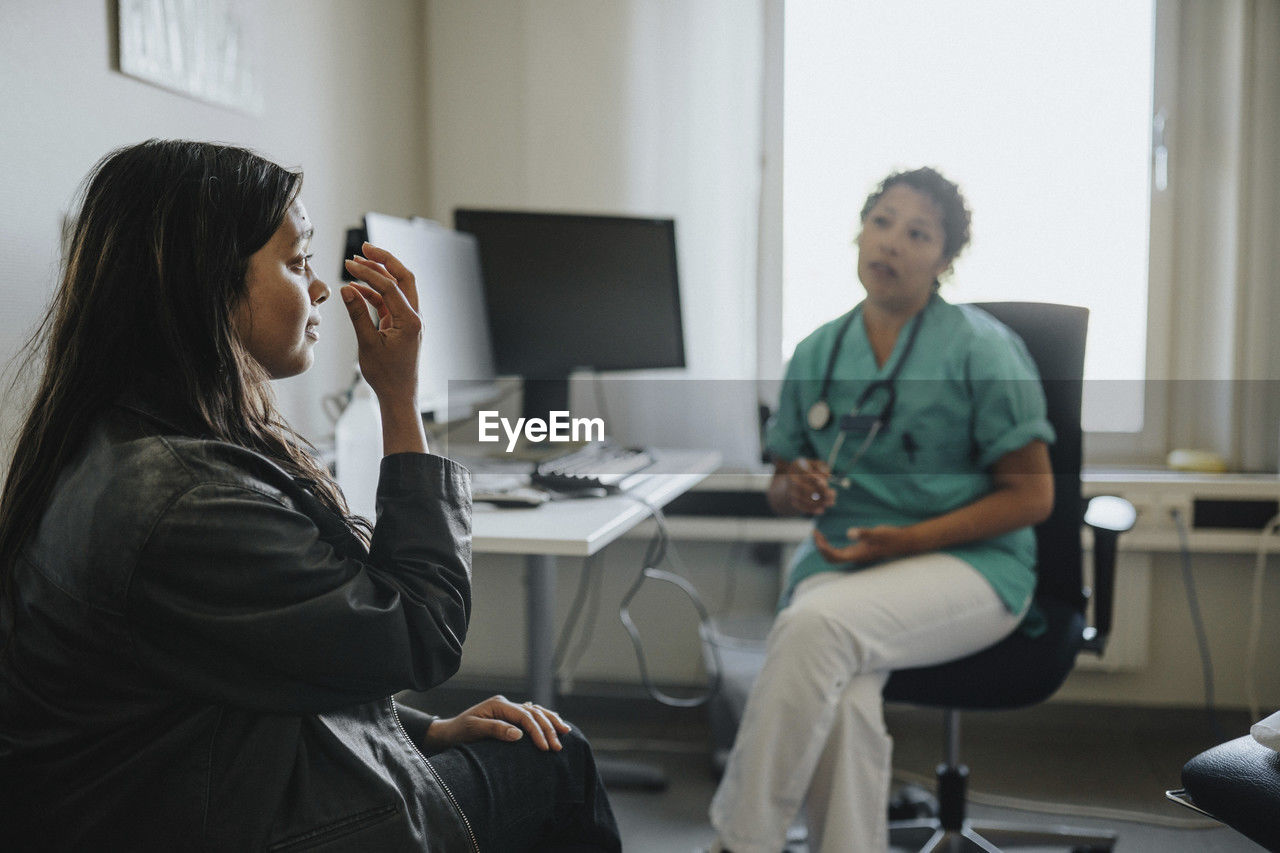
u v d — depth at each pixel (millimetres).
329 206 2340
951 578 1698
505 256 2406
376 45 2570
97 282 852
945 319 1860
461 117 2826
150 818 807
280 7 2125
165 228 854
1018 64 2752
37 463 856
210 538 772
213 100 1889
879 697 1651
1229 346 2684
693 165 2709
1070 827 2150
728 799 1623
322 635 801
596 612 2865
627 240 2520
